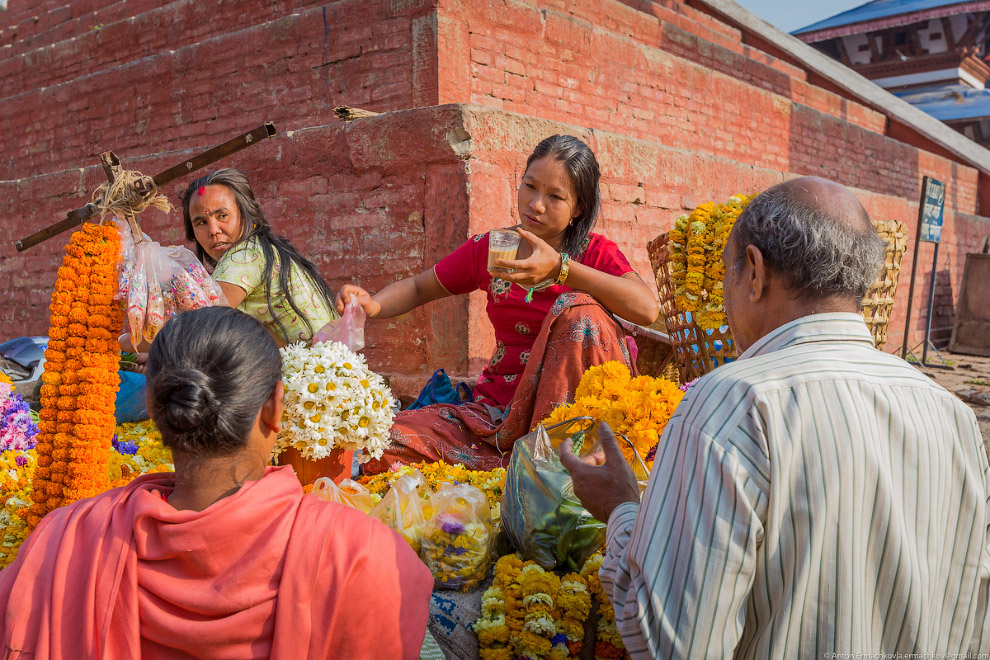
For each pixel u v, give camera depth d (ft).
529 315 10.18
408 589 4.39
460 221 14.66
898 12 79.87
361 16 19.61
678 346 11.19
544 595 6.24
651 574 3.98
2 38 36.81
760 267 4.50
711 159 22.30
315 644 3.99
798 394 4.02
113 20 31.22
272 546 4.01
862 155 40.37
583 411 7.68
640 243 19.69
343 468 8.14
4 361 14.53
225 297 8.79
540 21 21.99
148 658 3.90
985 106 79.00
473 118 14.66
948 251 43.04
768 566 3.89
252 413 4.18
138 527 3.95
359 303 9.28
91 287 7.35
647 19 31.12
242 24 24.49
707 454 3.95
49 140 27.68
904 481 4.03
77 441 7.26
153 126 24.57
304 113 20.93
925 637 4.02
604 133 18.34
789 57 45.39
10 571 3.99
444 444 9.66
